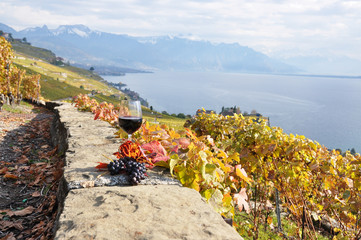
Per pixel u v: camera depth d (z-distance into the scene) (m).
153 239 1.36
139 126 2.56
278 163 4.46
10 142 6.82
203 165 2.25
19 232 2.72
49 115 15.02
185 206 1.77
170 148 2.72
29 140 7.39
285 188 4.62
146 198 1.85
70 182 2.10
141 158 2.31
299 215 4.89
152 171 2.44
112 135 4.26
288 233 5.12
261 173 4.70
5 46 16.38
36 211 3.15
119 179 2.17
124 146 2.31
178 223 1.53
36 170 4.52
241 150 4.64
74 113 7.78
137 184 2.14
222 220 1.61
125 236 1.39
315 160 4.25
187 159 2.34
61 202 2.22
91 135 4.24
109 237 1.38
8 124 9.62
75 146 3.47
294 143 4.26
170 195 1.94
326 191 4.51
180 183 2.25
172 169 2.24
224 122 5.24
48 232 2.57
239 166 2.67
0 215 2.99
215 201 2.33
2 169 4.47
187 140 2.64
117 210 1.68
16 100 20.78
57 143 6.23
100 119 6.27
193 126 5.77
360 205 4.02
